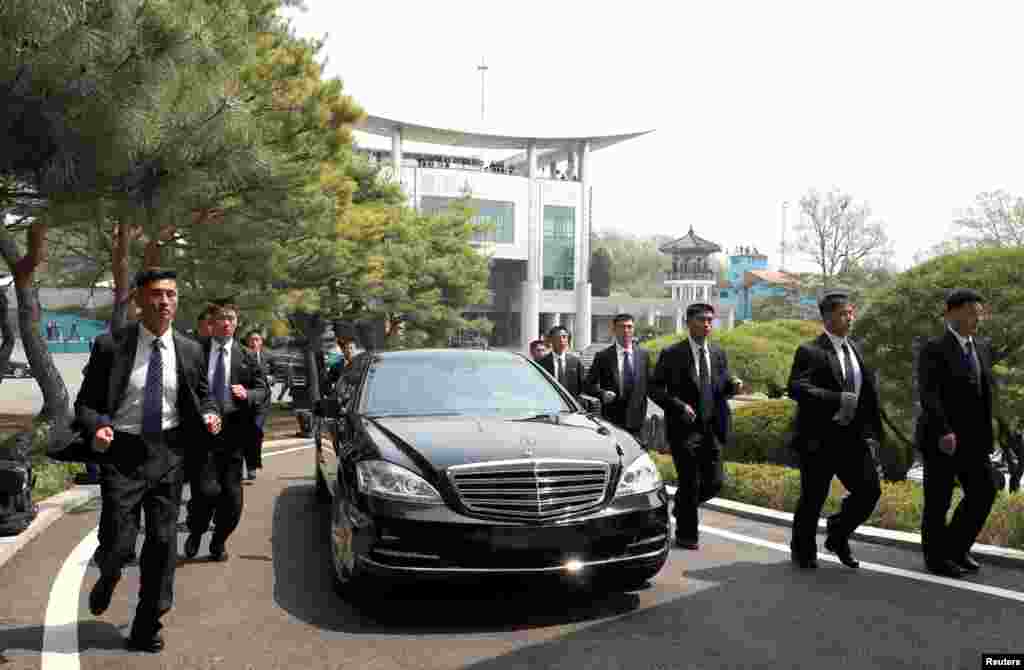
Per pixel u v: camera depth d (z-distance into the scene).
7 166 7.35
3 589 5.36
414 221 28.59
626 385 7.64
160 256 13.06
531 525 4.49
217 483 5.95
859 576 5.64
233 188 10.35
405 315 27.09
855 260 61.09
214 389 6.20
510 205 68.81
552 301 70.81
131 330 4.31
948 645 4.30
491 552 4.45
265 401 6.61
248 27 11.97
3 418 18.05
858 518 5.79
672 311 90.12
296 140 11.87
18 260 11.13
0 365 11.80
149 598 4.23
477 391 6.09
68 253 16.47
